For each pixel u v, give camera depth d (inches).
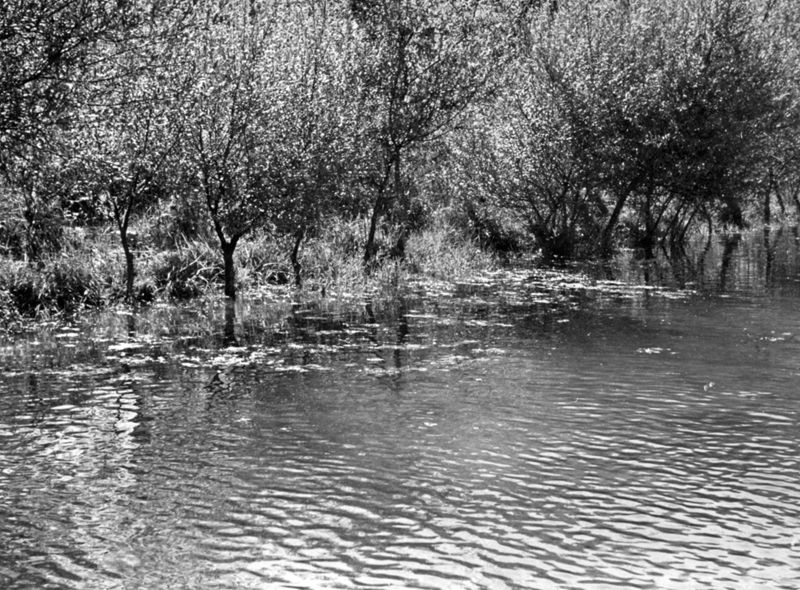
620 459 385.4
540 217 1294.3
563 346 621.9
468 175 1277.1
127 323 700.7
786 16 1644.9
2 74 574.2
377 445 405.1
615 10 1386.6
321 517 326.6
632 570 286.2
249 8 840.9
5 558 295.1
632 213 1624.0
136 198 805.9
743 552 298.0
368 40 1052.5
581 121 1267.2
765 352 598.2
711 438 413.4
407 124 1053.2
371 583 278.4
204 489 353.1
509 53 1147.3
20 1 569.0
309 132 860.6
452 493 348.5
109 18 597.6
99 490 352.2
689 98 1360.7
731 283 985.5
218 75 784.9
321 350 608.7
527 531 314.3
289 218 836.0
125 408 465.1
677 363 565.9
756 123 1419.8
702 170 1368.1
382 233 1117.7
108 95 657.6
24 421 441.7
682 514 327.9
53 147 631.2
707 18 1406.3
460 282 987.3
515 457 388.2
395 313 765.3
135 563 291.7
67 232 842.8
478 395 490.3
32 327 679.7
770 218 2208.4
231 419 445.7
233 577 282.4
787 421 438.9
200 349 609.0
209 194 806.5
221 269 877.8
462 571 285.9
